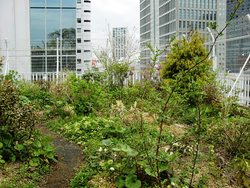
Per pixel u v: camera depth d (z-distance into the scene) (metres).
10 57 12.48
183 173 2.88
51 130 5.00
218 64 8.46
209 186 2.77
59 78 9.10
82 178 2.79
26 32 12.91
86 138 4.30
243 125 3.83
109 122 4.83
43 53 12.72
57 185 2.79
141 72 8.12
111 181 2.84
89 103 5.74
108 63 8.92
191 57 6.92
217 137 4.06
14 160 3.11
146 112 6.02
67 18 12.92
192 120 5.24
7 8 12.80
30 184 2.66
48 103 7.23
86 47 12.71
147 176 2.84
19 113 3.12
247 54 7.11
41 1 12.86
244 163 2.63
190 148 3.34
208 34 8.72
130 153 2.65
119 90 7.70
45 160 3.24
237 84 7.23
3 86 3.29
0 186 2.56
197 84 2.29
